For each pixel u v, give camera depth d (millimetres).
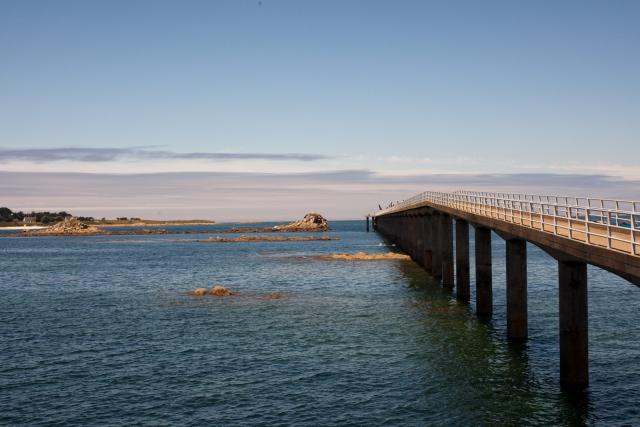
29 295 67750
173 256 128625
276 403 28703
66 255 139250
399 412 27359
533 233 30625
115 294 67000
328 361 35656
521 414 26859
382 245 154750
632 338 40469
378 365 34656
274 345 39719
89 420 26953
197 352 38406
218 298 59844
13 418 27266
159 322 48406
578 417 26469
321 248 149375
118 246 179125
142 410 28062
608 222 22812
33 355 38594
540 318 46906
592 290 62594
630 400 28359
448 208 56219
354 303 55719
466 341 39812
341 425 26000
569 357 28484
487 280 47281
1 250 165375
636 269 20125
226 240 196750
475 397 29062
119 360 36969
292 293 62812
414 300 56969
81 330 46281
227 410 27891
